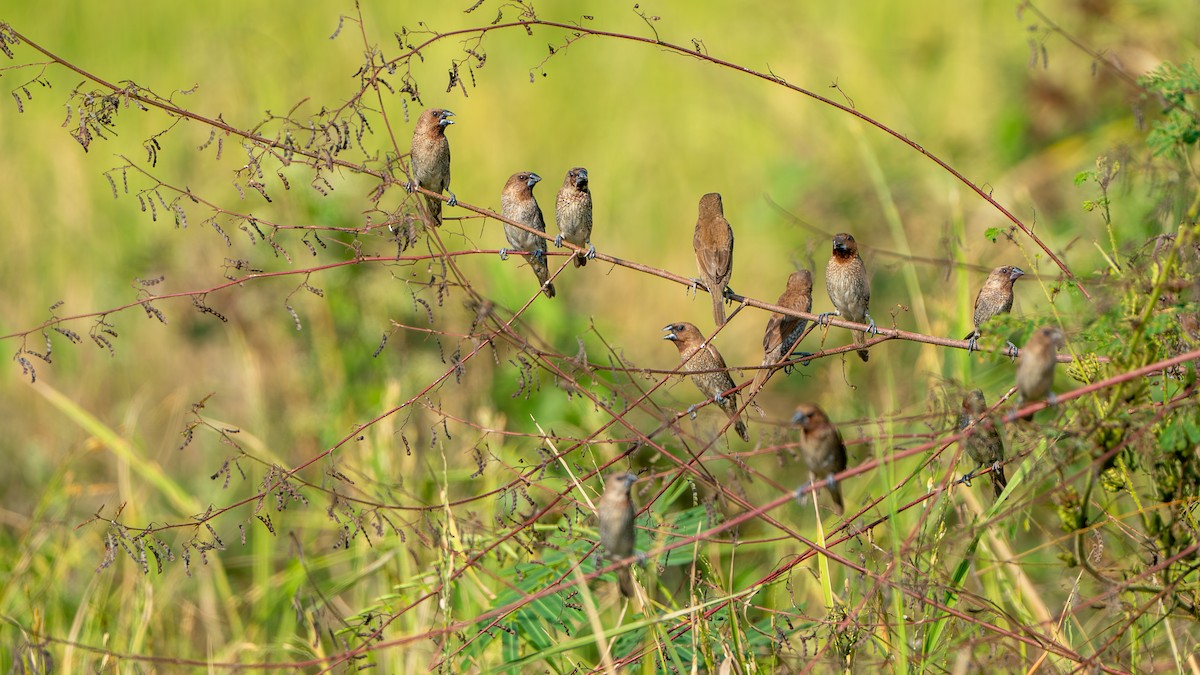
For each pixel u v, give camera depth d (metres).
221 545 8.60
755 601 10.53
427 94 22.64
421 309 14.95
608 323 16.72
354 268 14.99
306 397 14.61
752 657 8.73
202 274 16.70
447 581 8.92
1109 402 7.99
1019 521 8.66
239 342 15.40
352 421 13.70
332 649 10.50
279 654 11.36
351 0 25.61
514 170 21.30
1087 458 9.33
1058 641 8.59
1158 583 8.23
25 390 16.20
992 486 10.04
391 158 9.10
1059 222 15.83
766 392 15.15
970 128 19.08
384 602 10.68
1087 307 8.22
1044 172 16.66
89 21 25.81
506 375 14.40
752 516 7.80
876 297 15.85
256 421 14.10
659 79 23.52
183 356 16.38
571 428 13.55
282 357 15.02
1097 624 10.25
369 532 12.05
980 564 10.04
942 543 8.49
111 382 16.39
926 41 22.33
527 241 11.60
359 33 23.70
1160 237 8.13
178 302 16.50
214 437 14.68
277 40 23.00
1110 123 16.66
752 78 22.30
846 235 11.14
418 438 13.12
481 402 13.87
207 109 19.88
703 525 10.07
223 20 25.09
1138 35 16.34
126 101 8.45
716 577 9.51
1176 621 9.42
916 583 8.11
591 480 10.56
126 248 18.62
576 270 18.00
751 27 23.88
